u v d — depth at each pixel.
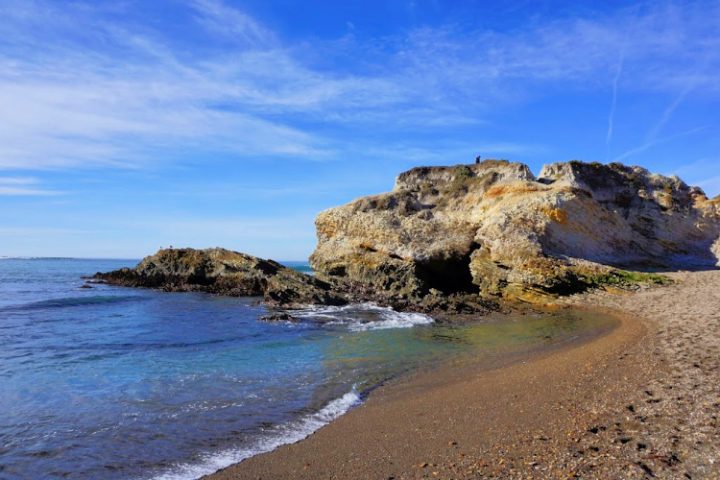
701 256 32.81
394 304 26.59
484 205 32.31
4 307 28.61
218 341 17.55
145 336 18.69
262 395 10.47
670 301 20.92
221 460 7.16
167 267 42.22
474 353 14.55
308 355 14.88
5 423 8.84
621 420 7.41
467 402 9.36
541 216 28.72
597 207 30.66
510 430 7.56
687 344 12.41
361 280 32.19
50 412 9.45
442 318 23.16
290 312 25.17
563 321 20.16
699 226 34.84
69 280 55.75
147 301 31.19
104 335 18.97
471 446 7.06
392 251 31.41
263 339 17.92
